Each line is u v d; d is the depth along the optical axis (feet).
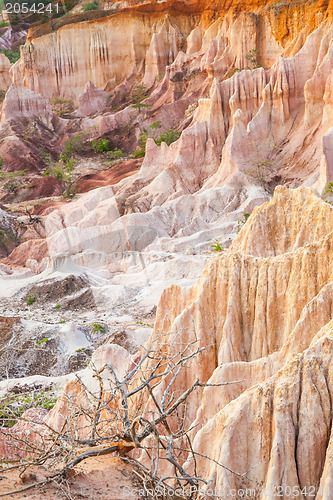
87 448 18.61
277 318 49.34
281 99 171.22
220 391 42.55
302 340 42.34
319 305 42.45
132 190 172.96
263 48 210.79
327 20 176.04
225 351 49.34
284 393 33.50
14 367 85.92
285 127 172.14
